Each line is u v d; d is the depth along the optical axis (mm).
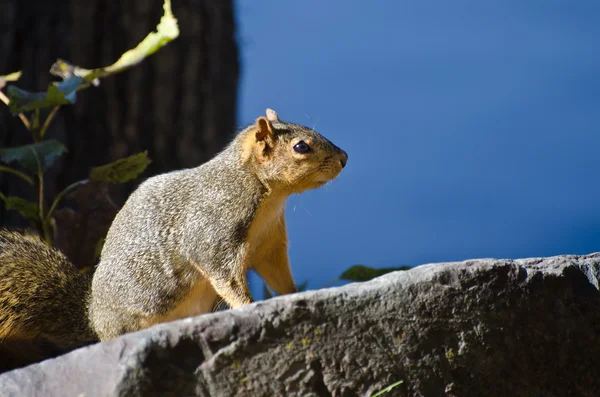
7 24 14945
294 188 10586
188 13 15953
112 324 10508
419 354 7395
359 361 7309
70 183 14789
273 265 11094
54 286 10773
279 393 7207
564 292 7816
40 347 10617
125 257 10438
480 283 7566
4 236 11195
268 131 10461
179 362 7086
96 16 15336
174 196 10695
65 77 13406
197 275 10531
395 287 7441
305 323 7281
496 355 7539
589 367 7828
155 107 15516
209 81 16016
